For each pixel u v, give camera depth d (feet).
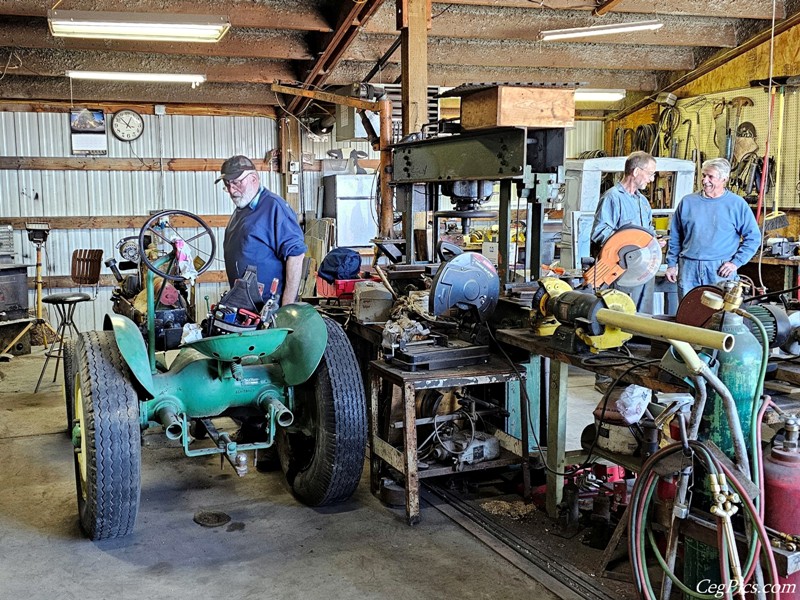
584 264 10.98
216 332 10.29
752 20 25.09
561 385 10.16
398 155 15.05
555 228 25.38
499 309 11.98
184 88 28.99
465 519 10.66
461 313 11.64
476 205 13.51
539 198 11.68
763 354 6.82
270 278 11.75
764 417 7.20
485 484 11.87
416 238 16.49
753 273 21.77
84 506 10.12
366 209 30.66
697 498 7.30
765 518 6.84
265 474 12.79
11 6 17.94
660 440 9.25
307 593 8.72
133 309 14.61
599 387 15.06
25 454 13.87
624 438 9.64
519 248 22.94
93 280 20.65
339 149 32.68
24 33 20.94
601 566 8.92
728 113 26.37
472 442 11.10
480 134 12.14
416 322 11.89
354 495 11.73
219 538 10.22
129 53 24.50
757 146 25.29
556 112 11.22
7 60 23.43
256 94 29.91
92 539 10.11
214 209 31.24
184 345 9.36
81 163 29.22
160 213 10.19
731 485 6.53
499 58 25.94
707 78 27.73
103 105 29.35
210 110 30.86
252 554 9.73
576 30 20.13
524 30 23.22
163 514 11.07
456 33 22.65
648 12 22.06
